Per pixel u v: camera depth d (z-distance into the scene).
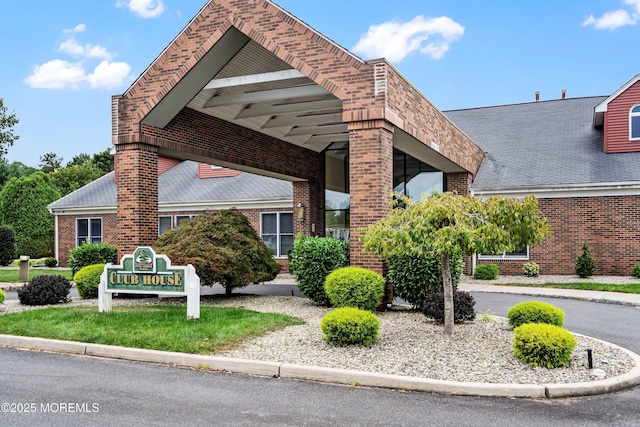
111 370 6.90
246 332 8.45
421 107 14.07
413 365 6.77
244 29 12.65
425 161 17.73
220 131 16.47
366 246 8.09
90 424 4.97
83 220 28.30
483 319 9.87
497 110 26.83
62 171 50.59
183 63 13.12
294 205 22.44
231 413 5.30
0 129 30.84
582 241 19.25
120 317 9.64
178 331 8.38
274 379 6.54
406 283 10.84
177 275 9.70
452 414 5.32
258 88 15.96
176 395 5.86
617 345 8.60
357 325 7.65
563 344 6.68
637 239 18.59
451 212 7.46
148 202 13.86
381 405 5.57
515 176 20.86
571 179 19.69
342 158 22.48
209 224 13.13
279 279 20.55
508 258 20.14
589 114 24.30
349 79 11.70
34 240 32.66
